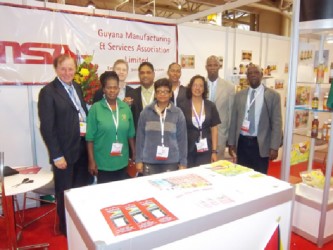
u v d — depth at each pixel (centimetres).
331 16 206
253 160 278
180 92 274
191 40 391
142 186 145
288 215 148
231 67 440
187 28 385
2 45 267
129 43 341
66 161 222
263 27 661
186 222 107
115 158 230
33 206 308
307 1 212
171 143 223
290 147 238
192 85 254
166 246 104
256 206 130
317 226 235
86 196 132
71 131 220
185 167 230
